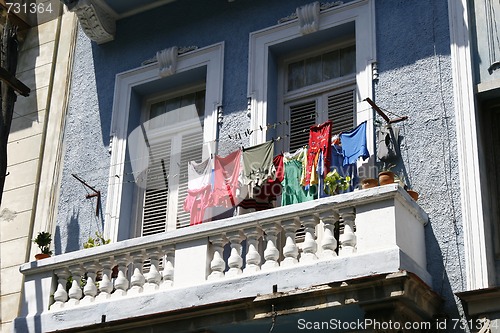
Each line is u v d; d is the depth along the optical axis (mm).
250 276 11055
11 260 14539
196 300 11281
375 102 12555
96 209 14156
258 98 13523
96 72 15414
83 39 15914
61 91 15664
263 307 10695
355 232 10859
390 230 10461
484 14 12422
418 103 12234
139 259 12141
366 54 12891
